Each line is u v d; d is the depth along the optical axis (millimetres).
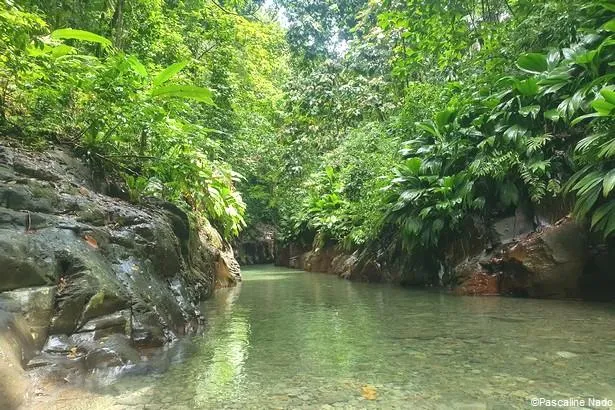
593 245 5527
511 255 6078
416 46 9391
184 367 2885
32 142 4539
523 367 2730
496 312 4773
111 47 6172
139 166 6027
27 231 3230
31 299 2803
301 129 15250
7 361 2270
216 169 9750
